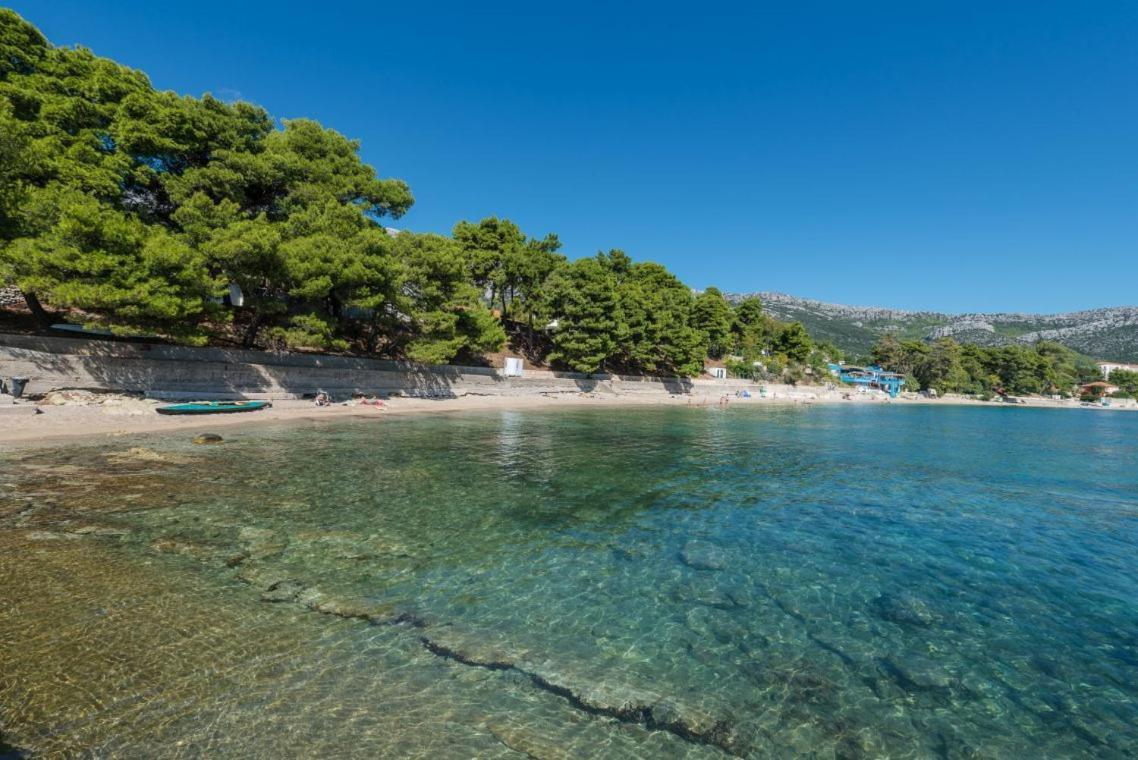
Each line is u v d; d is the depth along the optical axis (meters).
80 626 6.75
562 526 12.39
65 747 4.66
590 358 56.78
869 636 7.79
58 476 13.75
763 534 12.45
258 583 8.42
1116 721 6.03
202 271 24.41
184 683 5.73
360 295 33.75
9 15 25.59
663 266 83.06
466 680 6.18
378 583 8.74
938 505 15.88
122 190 27.00
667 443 27.28
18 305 26.42
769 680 6.54
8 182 20.97
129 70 29.03
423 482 15.86
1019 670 7.04
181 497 12.71
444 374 43.88
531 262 54.84
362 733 5.14
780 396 86.38
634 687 6.23
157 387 25.25
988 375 130.50
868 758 5.26
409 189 45.03
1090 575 10.47
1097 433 47.84
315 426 25.88
